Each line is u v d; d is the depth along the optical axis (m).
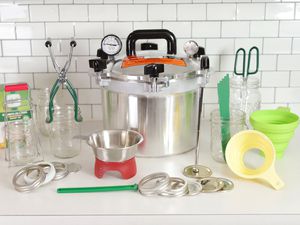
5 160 1.46
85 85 1.80
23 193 1.23
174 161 1.44
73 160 1.45
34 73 1.78
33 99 1.80
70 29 1.74
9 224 1.13
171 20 1.73
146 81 1.32
